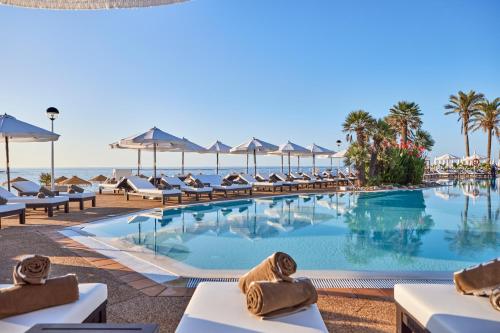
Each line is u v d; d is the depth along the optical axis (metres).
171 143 14.73
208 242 6.29
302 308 2.02
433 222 8.59
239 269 4.25
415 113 31.97
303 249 5.84
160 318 2.71
